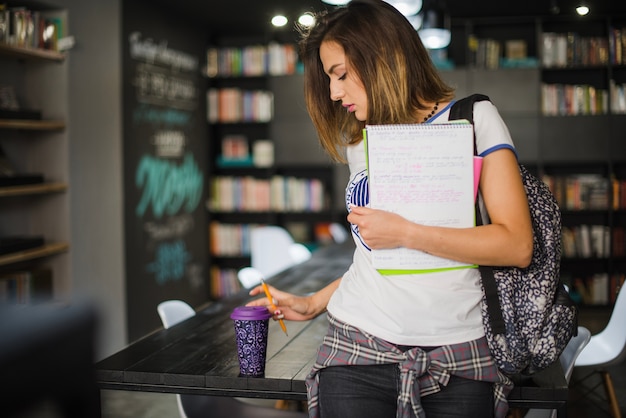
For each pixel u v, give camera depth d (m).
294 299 1.89
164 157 6.31
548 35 7.11
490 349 1.44
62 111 5.00
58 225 5.05
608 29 7.04
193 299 6.97
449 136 1.41
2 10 4.32
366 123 1.50
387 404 1.47
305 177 7.83
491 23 7.36
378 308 1.45
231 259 7.82
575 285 7.32
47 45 4.79
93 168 5.29
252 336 1.85
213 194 7.50
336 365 1.49
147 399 4.35
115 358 2.06
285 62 7.39
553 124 7.04
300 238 7.59
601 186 7.11
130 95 5.68
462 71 7.09
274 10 6.43
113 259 5.51
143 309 5.88
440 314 1.42
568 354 2.48
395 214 1.40
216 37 7.71
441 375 1.41
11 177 4.52
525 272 1.46
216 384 1.86
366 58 1.43
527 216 1.40
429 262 1.42
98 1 5.32
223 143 7.61
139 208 5.82
